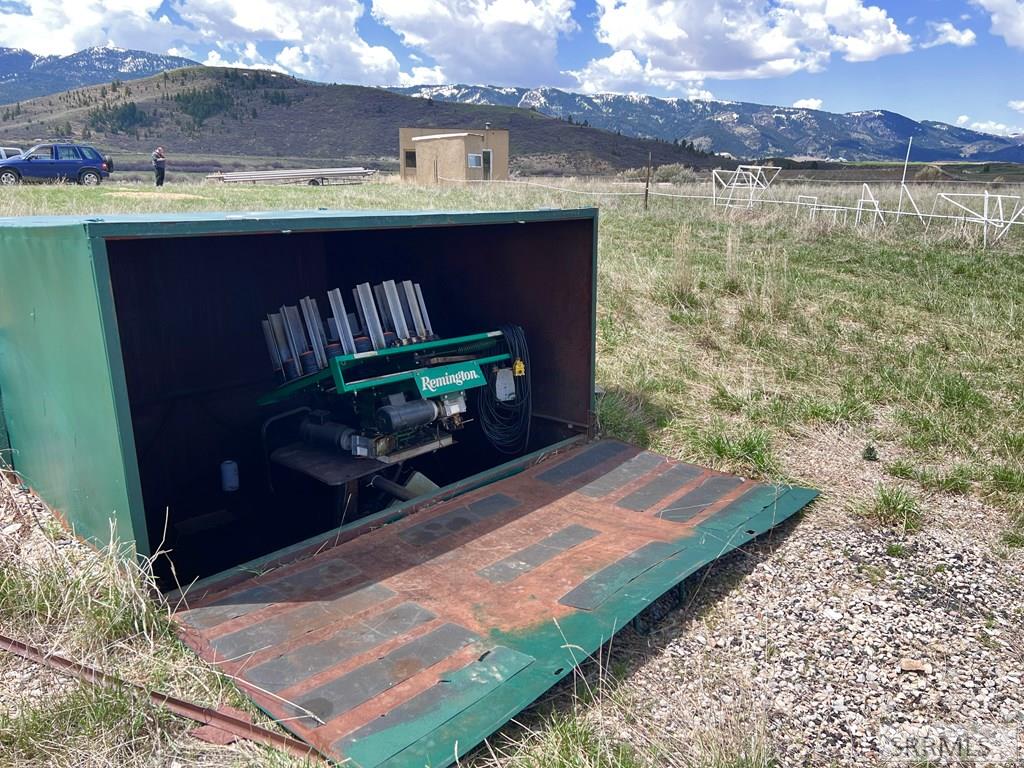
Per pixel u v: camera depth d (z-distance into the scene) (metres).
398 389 5.16
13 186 21.38
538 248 5.82
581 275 5.62
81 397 3.72
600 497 4.84
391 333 5.26
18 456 5.05
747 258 12.83
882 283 11.18
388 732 2.71
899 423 6.14
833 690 3.28
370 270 6.81
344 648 3.23
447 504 4.75
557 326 5.86
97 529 3.96
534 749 2.78
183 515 5.98
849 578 4.12
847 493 5.05
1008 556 4.34
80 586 3.53
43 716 2.86
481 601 3.61
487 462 6.31
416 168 35.12
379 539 4.28
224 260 6.14
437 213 4.58
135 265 5.64
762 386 6.91
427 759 2.58
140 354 5.78
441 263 6.47
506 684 2.98
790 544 4.45
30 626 3.45
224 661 3.15
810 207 18.97
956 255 13.66
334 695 2.92
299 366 5.23
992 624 3.74
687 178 38.81
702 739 2.85
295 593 3.70
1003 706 3.19
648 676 3.34
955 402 6.41
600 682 3.20
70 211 14.70
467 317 6.43
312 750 2.64
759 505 4.71
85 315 3.43
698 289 10.44
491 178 33.62
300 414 6.17
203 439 6.20
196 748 2.76
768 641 3.61
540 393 6.12
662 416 6.31
